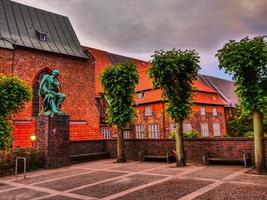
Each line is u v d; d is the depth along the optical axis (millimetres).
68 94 26156
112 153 19391
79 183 10391
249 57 11117
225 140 14375
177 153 13922
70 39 28875
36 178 11953
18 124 21812
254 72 11367
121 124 16797
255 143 11359
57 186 10031
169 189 8789
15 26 25031
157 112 38406
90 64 28375
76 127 25125
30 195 8844
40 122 15297
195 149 15344
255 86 11180
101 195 8422
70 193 8859
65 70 26234
